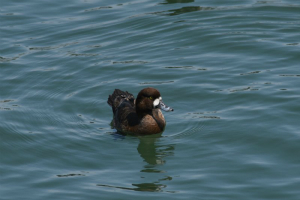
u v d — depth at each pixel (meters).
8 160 14.14
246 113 15.65
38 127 15.60
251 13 21.88
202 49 19.56
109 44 20.23
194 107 16.22
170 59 18.95
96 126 15.70
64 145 14.75
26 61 19.28
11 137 15.12
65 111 16.41
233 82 17.28
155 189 12.66
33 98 17.14
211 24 21.19
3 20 22.05
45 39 20.73
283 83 17.03
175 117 15.88
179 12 22.23
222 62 18.56
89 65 18.81
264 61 18.48
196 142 14.65
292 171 13.06
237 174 13.07
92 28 21.36
